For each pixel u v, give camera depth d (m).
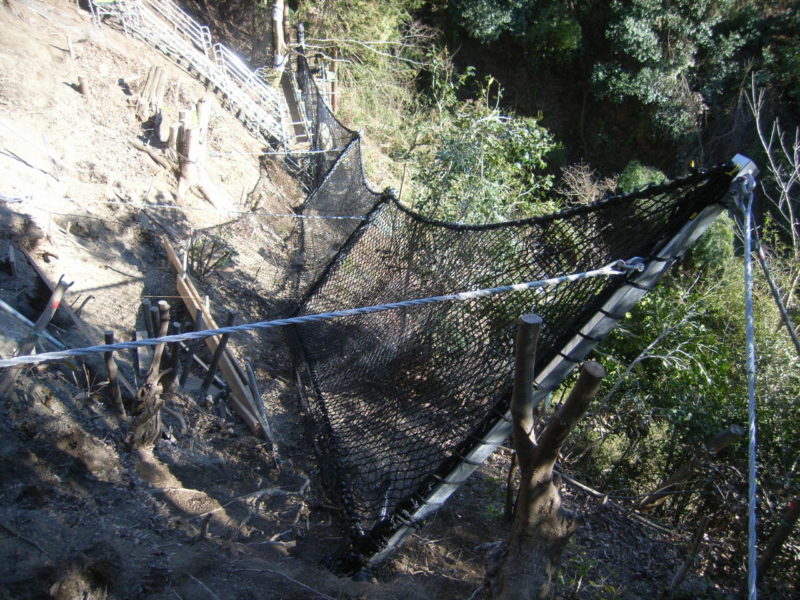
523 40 22.23
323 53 18.62
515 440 3.34
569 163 22.44
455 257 5.81
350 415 5.80
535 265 4.74
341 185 10.59
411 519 4.39
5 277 5.95
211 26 18.36
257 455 5.56
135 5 13.80
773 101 20.94
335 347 7.07
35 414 4.58
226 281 8.85
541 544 3.44
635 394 6.91
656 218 3.90
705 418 6.47
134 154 10.05
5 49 10.03
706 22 20.66
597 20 22.33
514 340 4.48
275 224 11.49
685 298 8.30
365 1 19.30
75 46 11.61
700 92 21.48
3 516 3.60
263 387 6.91
